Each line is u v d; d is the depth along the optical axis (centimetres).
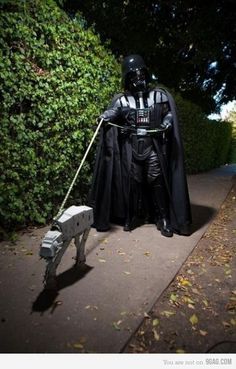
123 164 495
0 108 414
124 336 259
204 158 1454
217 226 565
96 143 568
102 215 495
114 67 614
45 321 272
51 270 304
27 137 445
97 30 1662
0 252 400
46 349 241
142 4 1596
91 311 288
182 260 402
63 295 310
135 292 322
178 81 1858
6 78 409
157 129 467
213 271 391
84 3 1591
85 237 354
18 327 263
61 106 491
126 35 1700
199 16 1348
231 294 341
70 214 319
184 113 1171
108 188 493
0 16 399
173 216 493
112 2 1591
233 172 1474
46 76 464
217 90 1798
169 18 1614
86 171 569
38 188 477
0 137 415
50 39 473
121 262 388
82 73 528
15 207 445
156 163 473
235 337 273
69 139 513
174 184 493
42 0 460
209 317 299
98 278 346
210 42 1348
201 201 743
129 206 495
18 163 441
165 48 1758
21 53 429
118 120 491
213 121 1545
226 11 1266
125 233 491
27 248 415
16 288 319
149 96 470
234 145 2262
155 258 404
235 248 467
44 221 491
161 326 282
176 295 331
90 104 548
